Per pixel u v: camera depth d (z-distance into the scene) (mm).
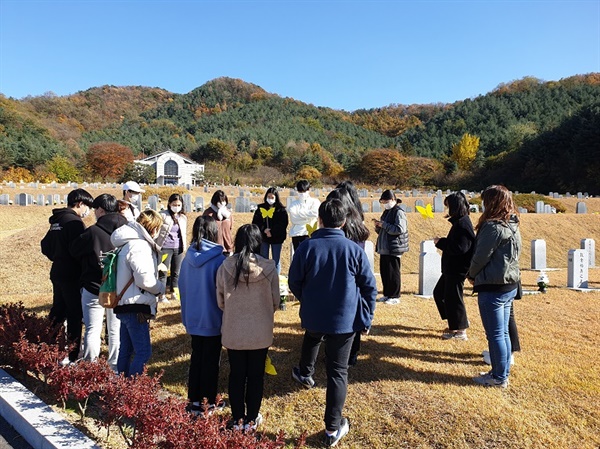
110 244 4277
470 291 8266
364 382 4070
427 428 3355
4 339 4305
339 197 4312
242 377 3410
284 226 6754
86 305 4277
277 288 3514
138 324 3814
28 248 11203
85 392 3418
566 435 3283
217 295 3469
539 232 16375
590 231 16938
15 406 3584
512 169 52281
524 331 5648
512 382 4070
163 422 2742
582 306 7039
